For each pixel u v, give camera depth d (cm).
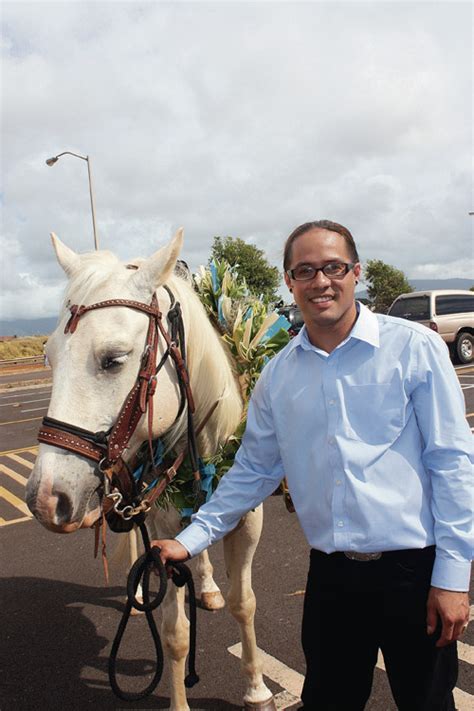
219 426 240
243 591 261
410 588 168
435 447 163
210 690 283
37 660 321
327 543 176
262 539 465
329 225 172
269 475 203
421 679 171
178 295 231
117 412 191
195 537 195
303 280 170
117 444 191
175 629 244
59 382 187
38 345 3694
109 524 223
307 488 179
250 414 201
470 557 160
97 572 438
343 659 182
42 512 176
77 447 182
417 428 170
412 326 170
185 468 236
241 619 264
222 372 242
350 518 170
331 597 178
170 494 234
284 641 317
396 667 176
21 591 410
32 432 1032
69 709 278
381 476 167
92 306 192
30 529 539
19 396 1639
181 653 248
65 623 362
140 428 204
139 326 196
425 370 164
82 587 413
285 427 182
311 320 172
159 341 209
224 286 279
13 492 663
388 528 165
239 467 203
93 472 187
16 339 3984
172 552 189
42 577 433
